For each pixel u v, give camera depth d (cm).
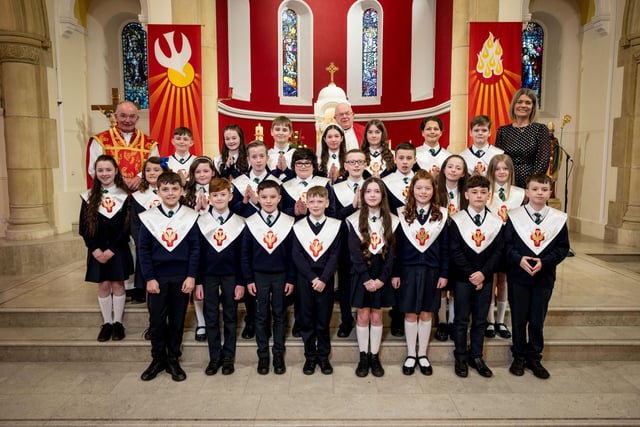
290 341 386
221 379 351
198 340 388
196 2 666
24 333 406
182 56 609
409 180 395
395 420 295
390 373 361
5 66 608
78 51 724
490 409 308
